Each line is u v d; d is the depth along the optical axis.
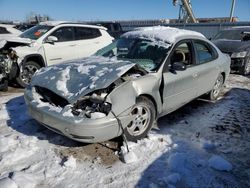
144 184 3.08
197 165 3.49
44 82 3.87
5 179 2.94
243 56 9.22
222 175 3.32
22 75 6.93
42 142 3.88
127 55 4.79
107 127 3.40
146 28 5.39
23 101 5.72
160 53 4.50
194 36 5.23
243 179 3.27
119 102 3.50
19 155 3.50
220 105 5.92
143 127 4.03
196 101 6.12
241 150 3.96
